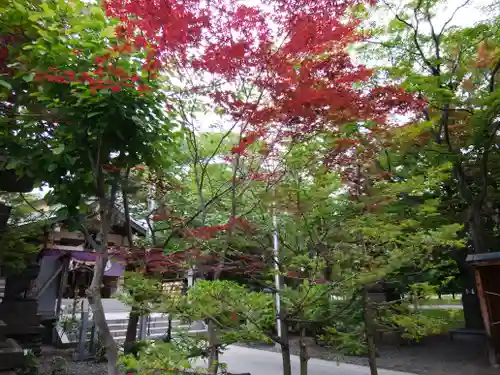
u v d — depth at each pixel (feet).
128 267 17.46
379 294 33.22
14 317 27.25
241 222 14.07
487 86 31.68
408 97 15.39
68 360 32.58
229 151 16.39
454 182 36.68
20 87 16.79
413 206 18.03
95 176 15.11
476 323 39.17
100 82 12.32
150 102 15.03
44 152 16.10
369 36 23.50
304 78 12.36
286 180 15.15
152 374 12.61
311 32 11.85
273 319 15.96
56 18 15.57
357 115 13.53
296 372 31.22
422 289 15.64
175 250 16.51
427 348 38.27
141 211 20.93
